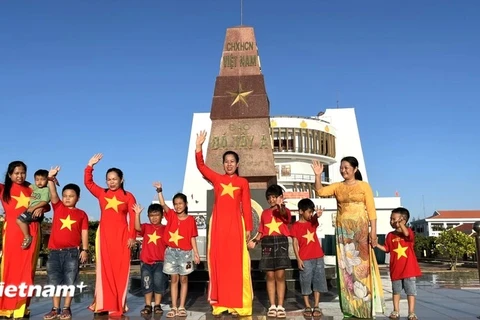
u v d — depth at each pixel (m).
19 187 6.71
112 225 6.95
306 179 50.56
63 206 6.87
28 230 6.50
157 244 7.34
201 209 48.44
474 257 40.78
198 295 9.13
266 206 10.62
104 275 6.80
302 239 7.11
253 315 6.61
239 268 6.62
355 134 56.78
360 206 6.42
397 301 6.63
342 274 6.47
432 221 73.81
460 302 8.40
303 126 50.72
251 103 11.30
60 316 6.48
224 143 11.13
